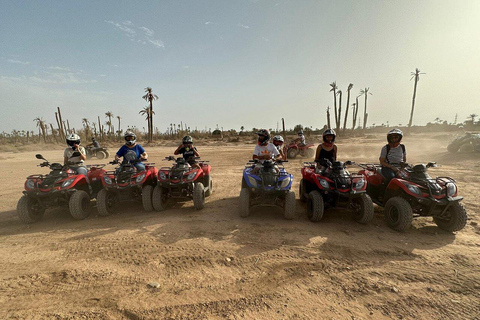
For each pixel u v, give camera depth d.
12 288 3.15
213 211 6.11
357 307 2.79
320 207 5.12
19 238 4.69
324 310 2.74
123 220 5.57
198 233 4.78
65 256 3.97
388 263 3.69
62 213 6.16
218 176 10.70
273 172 5.60
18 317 2.64
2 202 7.28
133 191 6.21
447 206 4.50
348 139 38.09
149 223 5.34
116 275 3.43
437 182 4.75
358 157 15.95
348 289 3.10
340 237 4.58
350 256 3.90
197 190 6.05
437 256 3.87
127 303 2.86
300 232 4.80
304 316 2.65
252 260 3.80
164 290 3.10
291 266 3.63
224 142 38.56
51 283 3.26
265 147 6.62
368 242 4.37
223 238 4.56
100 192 5.83
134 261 3.79
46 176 5.58
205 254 3.98
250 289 3.12
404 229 4.75
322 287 3.15
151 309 2.76
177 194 6.29
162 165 14.44
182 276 3.40
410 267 3.57
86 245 4.34
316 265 3.65
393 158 5.72
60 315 2.67
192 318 2.63
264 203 5.69
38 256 3.97
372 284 3.19
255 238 4.55
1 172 13.05
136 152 6.62
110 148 34.38
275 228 5.00
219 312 2.72
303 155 17.00
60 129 43.28
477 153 14.23
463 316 2.63
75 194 5.59
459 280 3.25
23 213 5.32
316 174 5.52
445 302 2.84
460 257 3.82
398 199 4.83
